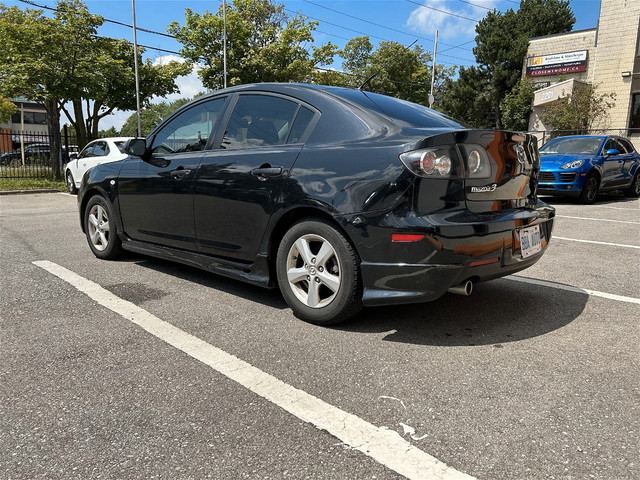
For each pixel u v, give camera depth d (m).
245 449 1.84
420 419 2.04
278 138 3.36
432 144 2.68
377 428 1.98
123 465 1.75
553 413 2.09
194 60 29.39
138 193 4.29
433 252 2.63
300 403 2.17
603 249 5.61
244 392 2.26
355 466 1.74
